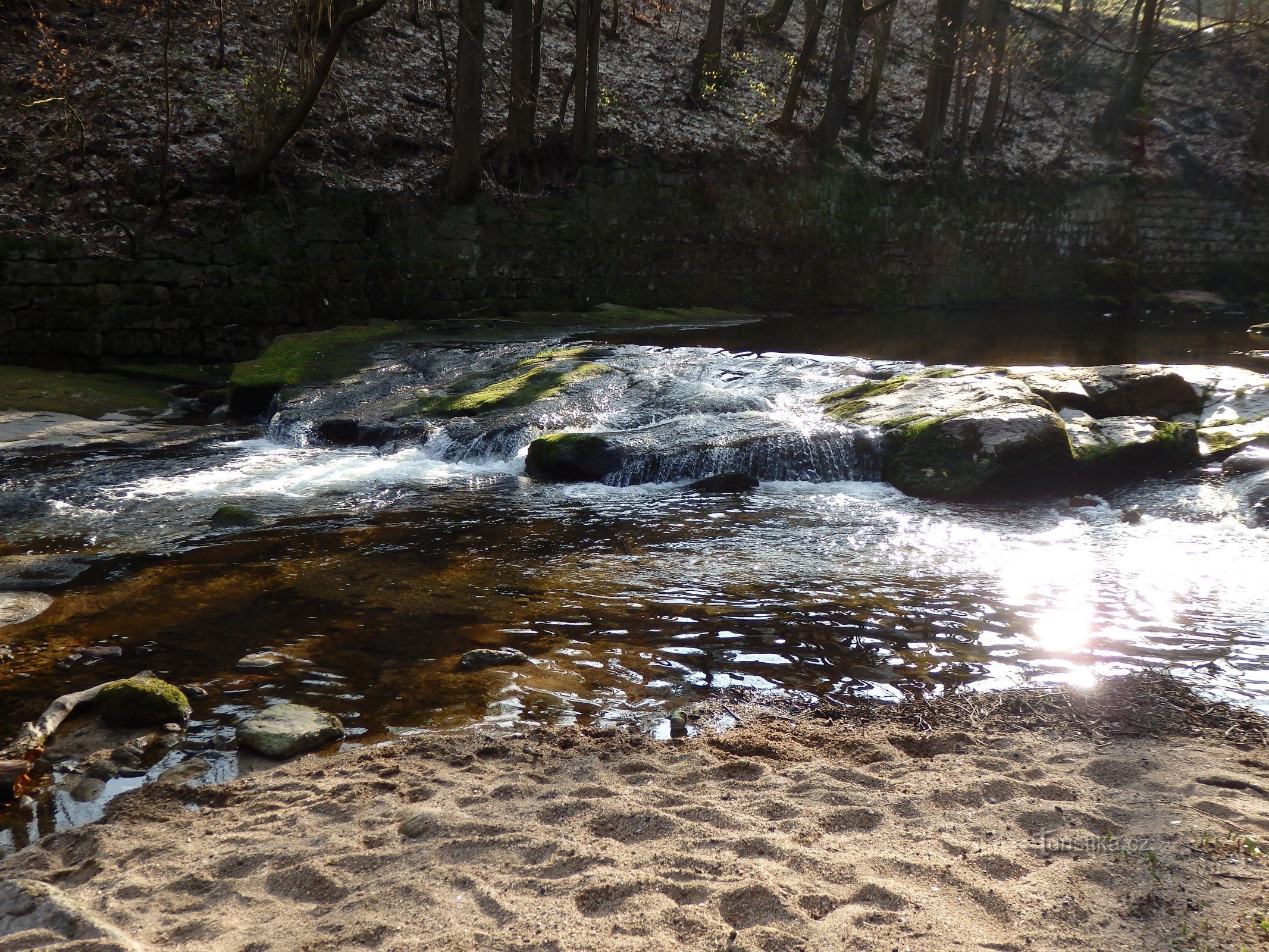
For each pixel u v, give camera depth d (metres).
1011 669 5.28
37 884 3.18
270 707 4.81
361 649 5.63
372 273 17.20
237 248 15.69
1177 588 6.53
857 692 5.03
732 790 3.97
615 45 24.78
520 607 6.25
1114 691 4.91
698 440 9.66
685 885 3.18
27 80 16.20
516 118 18.84
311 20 17.23
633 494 9.07
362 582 6.75
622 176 20.27
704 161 21.41
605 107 21.41
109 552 7.42
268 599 6.43
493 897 3.14
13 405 12.14
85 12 18.00
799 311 22.95
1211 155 30.50
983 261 26.19
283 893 3.25
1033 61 29.00
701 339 16.61
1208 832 3.46
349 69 19.45
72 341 14.41
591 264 20.00
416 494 9.06
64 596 6.52
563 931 2.94
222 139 16.36
